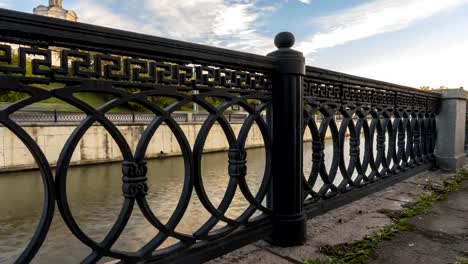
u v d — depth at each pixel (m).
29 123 14.25
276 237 1.96
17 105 1.04
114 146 17.03
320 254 1.83
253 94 1.86
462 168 4.39
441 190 3.22
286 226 1.94
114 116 18.16
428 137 4.32
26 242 6.71
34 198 9.91
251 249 1.89
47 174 1.14
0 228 7.42
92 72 1.20
